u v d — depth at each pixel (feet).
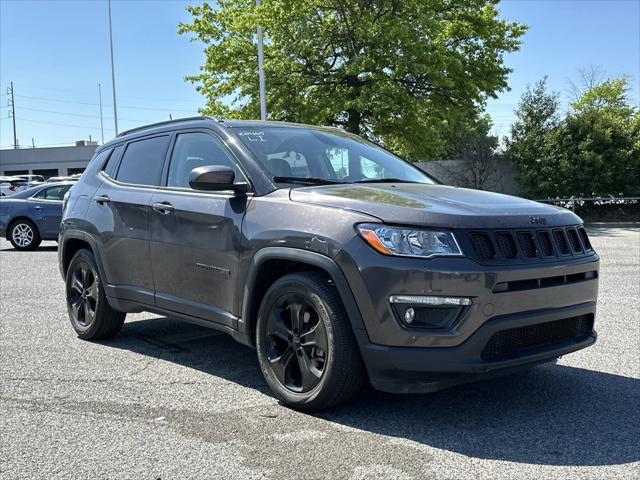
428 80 74.38
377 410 12.82
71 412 12.86
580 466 10.19
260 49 68.64
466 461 10.39
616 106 148.05
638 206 78.23
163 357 17.17
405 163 17.47
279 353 13.23
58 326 21.13
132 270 16.99
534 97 87.30
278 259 12.99
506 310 11.40
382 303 11.27
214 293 14.49
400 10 73.77
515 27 84.43
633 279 30.07
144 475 9.95
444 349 11.10
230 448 10.98
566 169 79.66
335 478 9.80
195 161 15.92
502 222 11.75
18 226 48.16
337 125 80.94
